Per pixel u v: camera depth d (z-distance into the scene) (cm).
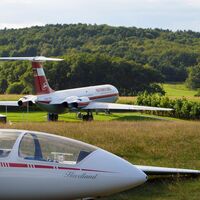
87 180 1128
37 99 5262
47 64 12862
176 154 1991
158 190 1469
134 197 1398
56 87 12888
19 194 1134
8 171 1123
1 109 6738
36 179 1122
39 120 5362
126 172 1148
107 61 13012
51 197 1142
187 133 2388
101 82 12975
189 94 13712
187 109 6519
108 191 1149
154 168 1620
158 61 19225
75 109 5422
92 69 12875
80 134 2356
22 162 1127
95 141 2202
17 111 6731
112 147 2073
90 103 5491
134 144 2112
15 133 1191
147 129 2578
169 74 18288
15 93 12762
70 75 12781
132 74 12988
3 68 14300
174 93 14062
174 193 1444
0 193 1134
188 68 17925
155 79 13175
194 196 1418
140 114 6600
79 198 1155
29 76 12688
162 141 2195
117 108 5478
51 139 1194
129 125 2948
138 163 1864
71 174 1125
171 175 1608
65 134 2369
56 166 1129
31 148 1152
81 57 12988
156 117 6222
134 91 13000
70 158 1144
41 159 1134
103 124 3039
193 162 1884
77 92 5684
